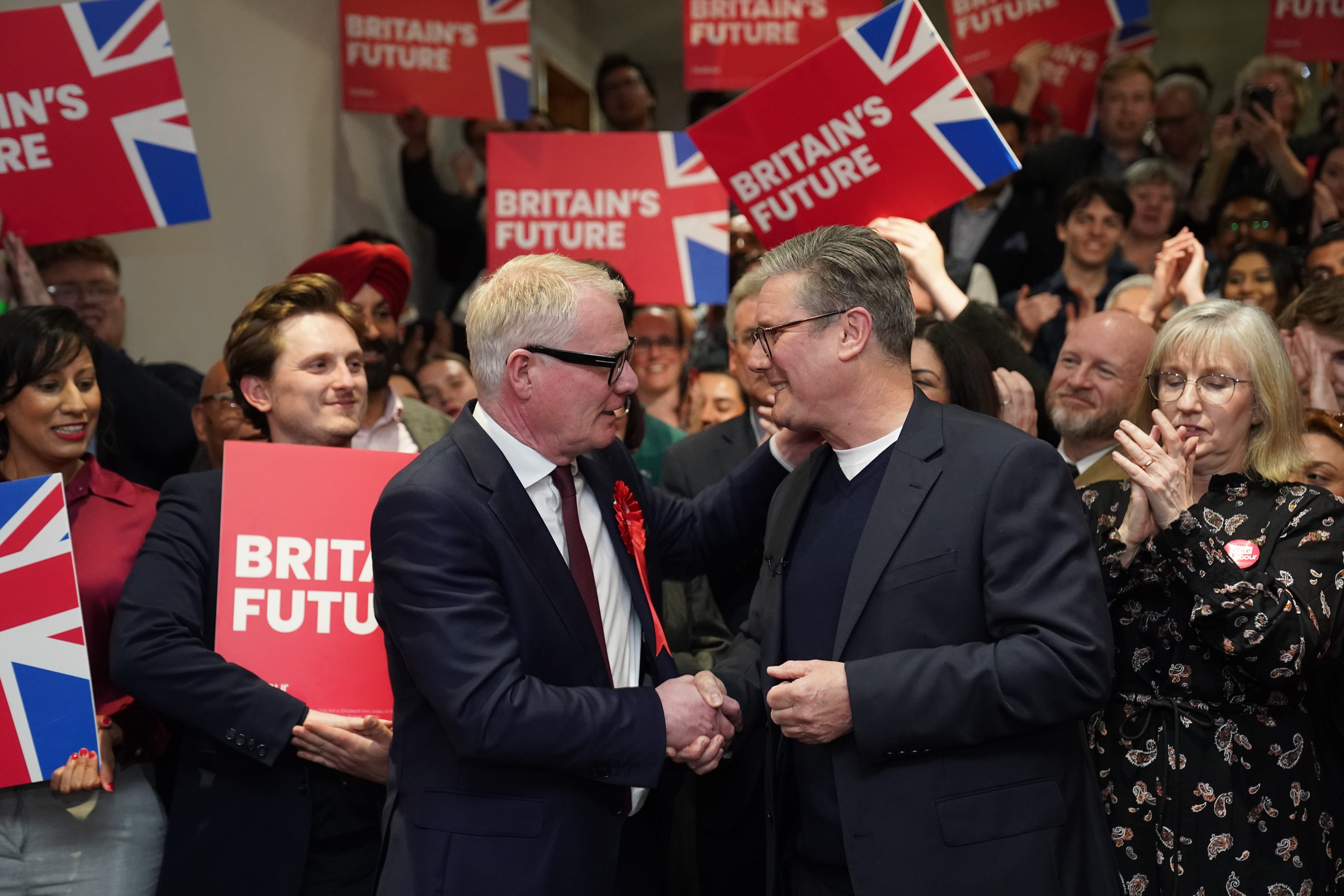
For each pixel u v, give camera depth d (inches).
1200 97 245.1
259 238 206.7
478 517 77.9
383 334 145.9
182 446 133.2
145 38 123.4
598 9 375.6
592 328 79.0
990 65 208.7
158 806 98.0
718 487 98.3
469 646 74.8
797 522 84.9
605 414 81.0
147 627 88.7
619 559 86.5
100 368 129.1
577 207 166.7
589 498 87.4
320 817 91.1
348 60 218.5
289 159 216.8
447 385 171.6
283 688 89.9
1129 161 239.9
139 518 101.4
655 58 407.5
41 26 122.0
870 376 79.7
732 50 209.3
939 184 105.7
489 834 76.2
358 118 245.3
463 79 219.0
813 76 105.1
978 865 72.4
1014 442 76.4
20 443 99.6
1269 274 162.7
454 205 256.2
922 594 75.5
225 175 196.1
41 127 122.4
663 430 152.6
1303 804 82.2
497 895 75.3
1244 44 353.4
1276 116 229.0
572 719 74.5
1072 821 75.2
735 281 211.9
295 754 89.5
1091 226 186.1
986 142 102.0
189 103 186.1
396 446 131.7
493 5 218.4
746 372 118.5
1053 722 71.6
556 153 166.9
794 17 208.4
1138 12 202.4
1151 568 85.5
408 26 218.5
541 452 81.8
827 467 85.0
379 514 79.1
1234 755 81.7
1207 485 90.9
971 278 199.3
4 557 89.3
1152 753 83.7
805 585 82.4
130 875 94.9
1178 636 83.9
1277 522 84.1
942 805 73.5
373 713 90.4
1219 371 87.4
